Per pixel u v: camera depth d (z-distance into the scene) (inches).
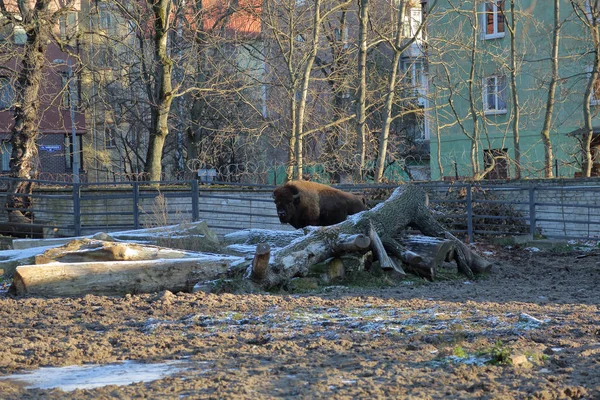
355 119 1213.7
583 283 579.2
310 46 1172.5
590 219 930.1
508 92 1547.7
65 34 1103.0
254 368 285.0
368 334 350.0
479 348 309.0
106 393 250.2
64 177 1871.3
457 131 1647.4
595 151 1406.3
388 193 962.7
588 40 1317.7
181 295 490.9
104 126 1708.9
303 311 424.8
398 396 239.5
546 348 306.7
